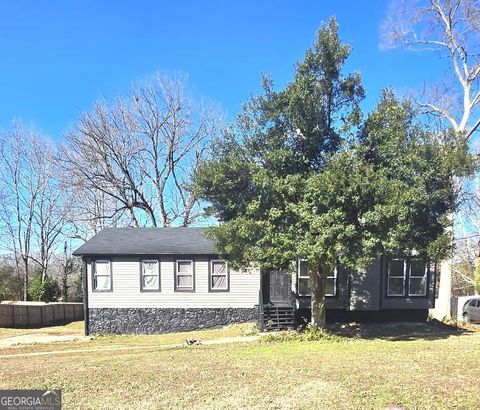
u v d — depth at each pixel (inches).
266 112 625.9
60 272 1879.9
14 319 1082.1
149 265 877.8
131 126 1473.9
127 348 642.8
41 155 1678.2
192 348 589.3
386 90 682.2
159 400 300.2
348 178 550.0
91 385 343.9
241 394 307.3
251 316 863.1
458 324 855.1
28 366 455.8
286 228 592.7
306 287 816.3
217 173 613.0
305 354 470.6
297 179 581.3
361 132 617.6
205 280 872.3
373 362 403.9
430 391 297.3
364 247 549.0
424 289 833.5
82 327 1069.8
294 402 286.0
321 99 625.9
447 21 1007.6
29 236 1688.0
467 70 1028.5
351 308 818.8
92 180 1422.2
